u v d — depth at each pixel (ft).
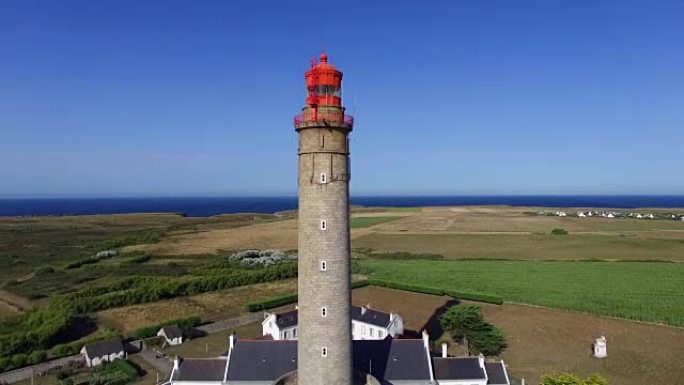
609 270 397.19
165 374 195.83
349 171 116.37
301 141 112.78
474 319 217.36
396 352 166.20
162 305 306.14
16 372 193.88
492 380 167.94
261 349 170.81
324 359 113.70
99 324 267.80
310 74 110.63
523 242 567.18
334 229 112.27
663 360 200.44
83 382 184.44
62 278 393.70
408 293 329.52
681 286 335.26
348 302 116.47
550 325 250.16
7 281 386.73
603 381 147.13
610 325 247.09
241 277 365.81
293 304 314.96
